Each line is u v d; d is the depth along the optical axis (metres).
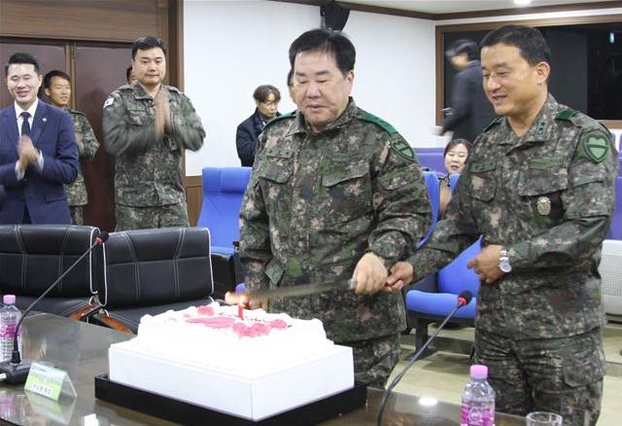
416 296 4.31
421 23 10.02
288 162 2.23
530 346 2.06
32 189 4.14
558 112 2.05
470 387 1.60
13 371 1.99
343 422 1.66
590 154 1.96
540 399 2.09
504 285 2.08
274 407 1.57
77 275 3.65
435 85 10.23
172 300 3.77
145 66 4.52
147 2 7.11
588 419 2.08
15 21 6.28
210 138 7.71
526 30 2.03
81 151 6.11
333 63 2.10
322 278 2.17
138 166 4.57
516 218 2.07
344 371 1.72
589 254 1.97
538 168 2.03
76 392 1.89
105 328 2.59
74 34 6.61
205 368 1.62
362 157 2.13
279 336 1.69
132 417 1.70
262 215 2.34
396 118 9.81
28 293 3.74
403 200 2.10
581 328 2.04
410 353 4.59
